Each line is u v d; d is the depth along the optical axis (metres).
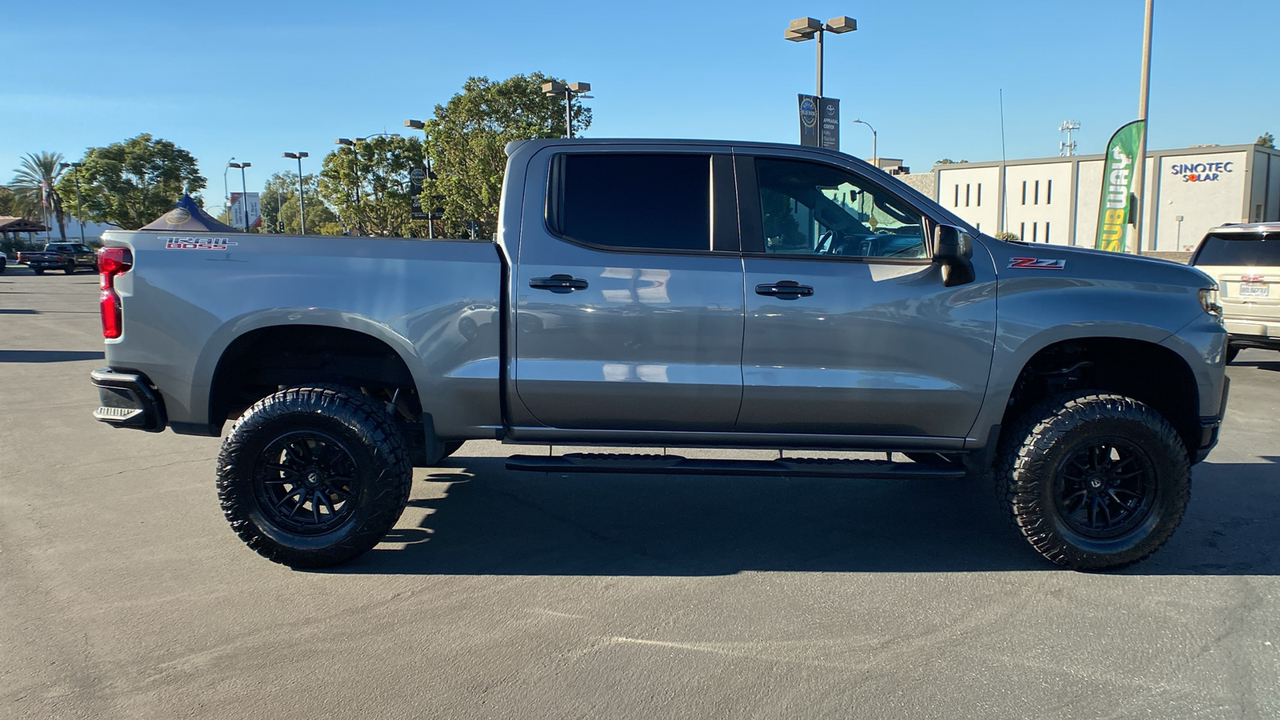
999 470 4.30
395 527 4.84
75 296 26.44
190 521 4.87
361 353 4.58
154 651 3.33
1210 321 4.23
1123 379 4.73
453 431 4.24
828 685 3.11
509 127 34.19
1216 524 4.93
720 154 4.26
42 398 8.70
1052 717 2.91
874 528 4.88
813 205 4.28
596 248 4.16
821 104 16.55
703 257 4.15
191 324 4.11
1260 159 48.66
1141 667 3.25
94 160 57.31
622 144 4.29
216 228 4.93
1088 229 52.72
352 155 41.97
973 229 4.25
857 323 4.10
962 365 4.13
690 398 4.14
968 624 3.62
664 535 4.74
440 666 3.23
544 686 3.09
